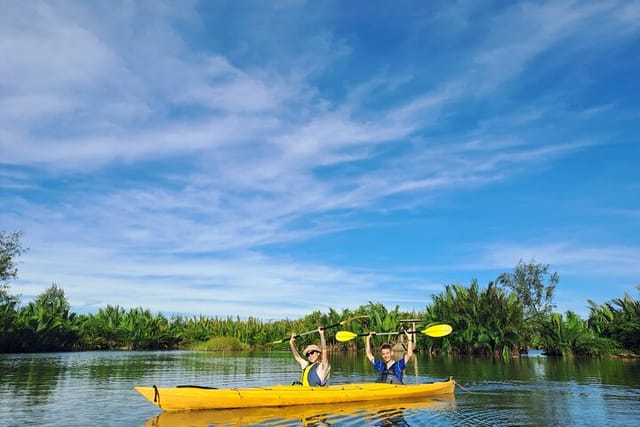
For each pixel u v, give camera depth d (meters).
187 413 8.27
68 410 8.79
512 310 25.75
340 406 8.94
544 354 28.97
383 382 10.50
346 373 16.69
